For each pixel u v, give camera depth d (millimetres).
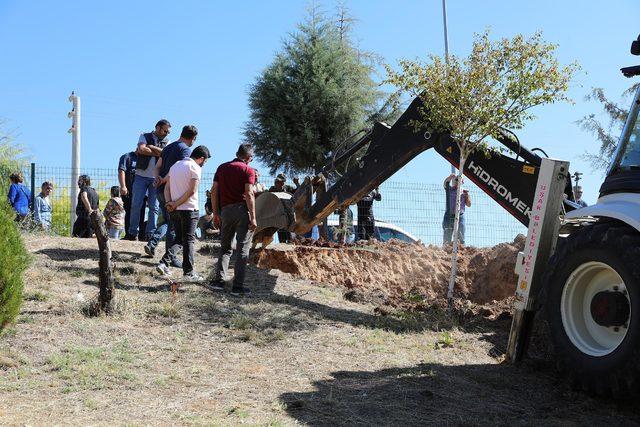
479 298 11328
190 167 9391
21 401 5160
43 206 14195
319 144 24031
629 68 6668
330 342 7512
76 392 5449
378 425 5250
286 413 5312
